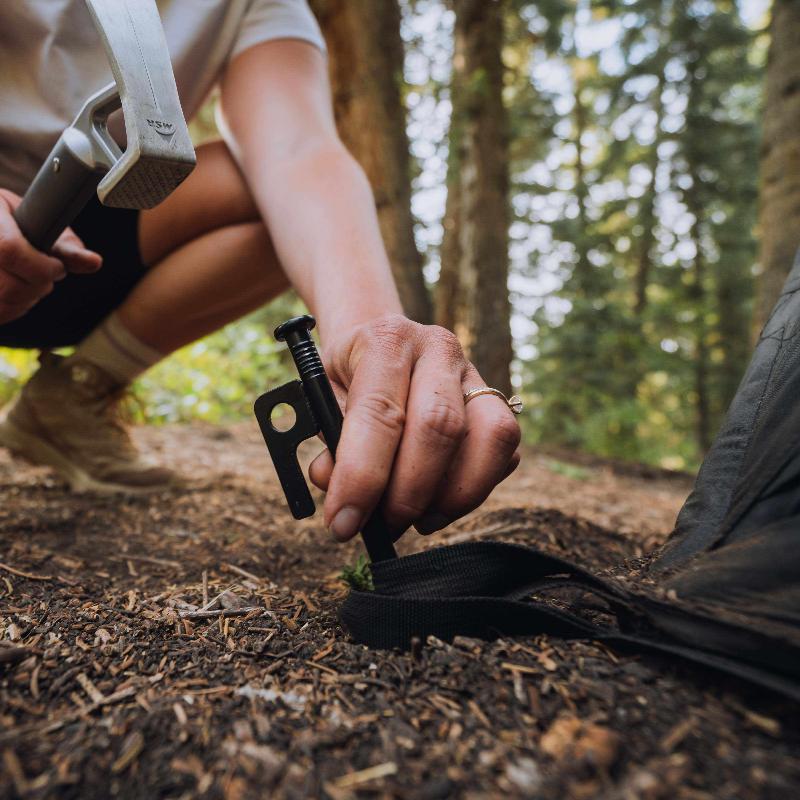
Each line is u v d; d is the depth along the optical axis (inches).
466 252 232.4
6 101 52.7
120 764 25.0
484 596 34.2
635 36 468.8
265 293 74.7
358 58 170.1
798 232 165.8
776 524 30.3
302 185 52.6
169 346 75.8
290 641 35.8
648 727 25.2
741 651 26.3
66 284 67.6
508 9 248.2
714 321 484.4
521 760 24.1
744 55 465.1
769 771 22.7
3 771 24.5
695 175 486.0
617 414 330.0
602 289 412.2
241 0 60.8
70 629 37.1
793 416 33.9
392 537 36.1
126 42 31.4
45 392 76.9
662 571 33.4
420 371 35.7
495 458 34.7
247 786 23.8
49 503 75.1
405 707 28.1
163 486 83.3
